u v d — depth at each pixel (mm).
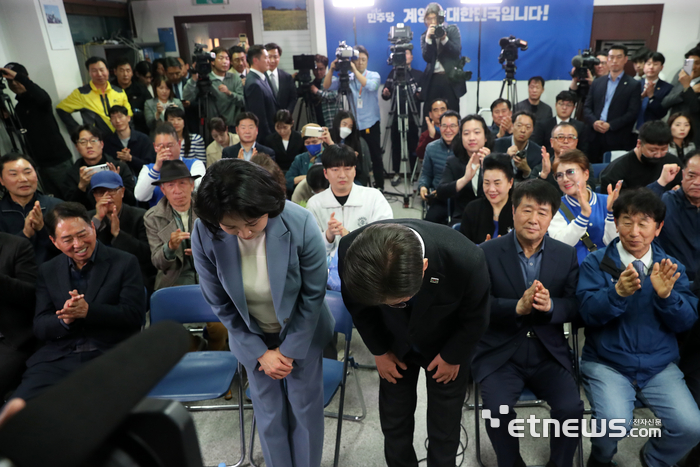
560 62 5859
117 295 2225
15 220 2939
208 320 2229
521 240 2053
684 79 4688
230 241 1467
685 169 2535
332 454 2174
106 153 4461
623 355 1971
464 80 5402
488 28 5828
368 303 1212
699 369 2004
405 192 5176
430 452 1771
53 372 2105
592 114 5215
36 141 4508
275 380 1719
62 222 2094
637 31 5691
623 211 1962
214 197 1175
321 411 1827
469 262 1394
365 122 5621
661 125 3064
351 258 1170
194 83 5418
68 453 195
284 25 6195
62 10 4910
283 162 4621
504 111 4598
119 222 2918
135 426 259
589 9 5652
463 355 1560
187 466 262
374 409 2426
